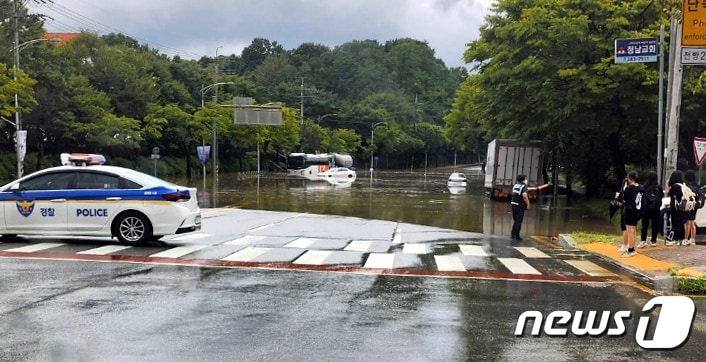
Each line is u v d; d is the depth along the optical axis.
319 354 6.00
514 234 17.48
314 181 60.59
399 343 6.42
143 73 66.50
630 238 12.73
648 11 28.25
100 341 6.29
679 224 14.05
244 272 10.31
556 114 30.00
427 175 90.25
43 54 49.31
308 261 11.69
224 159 83.06
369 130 114.06
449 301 8.40
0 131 45.47
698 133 31.16
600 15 29.22
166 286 9.00
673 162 16.53
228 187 47.69
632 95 28.02
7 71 37.69
